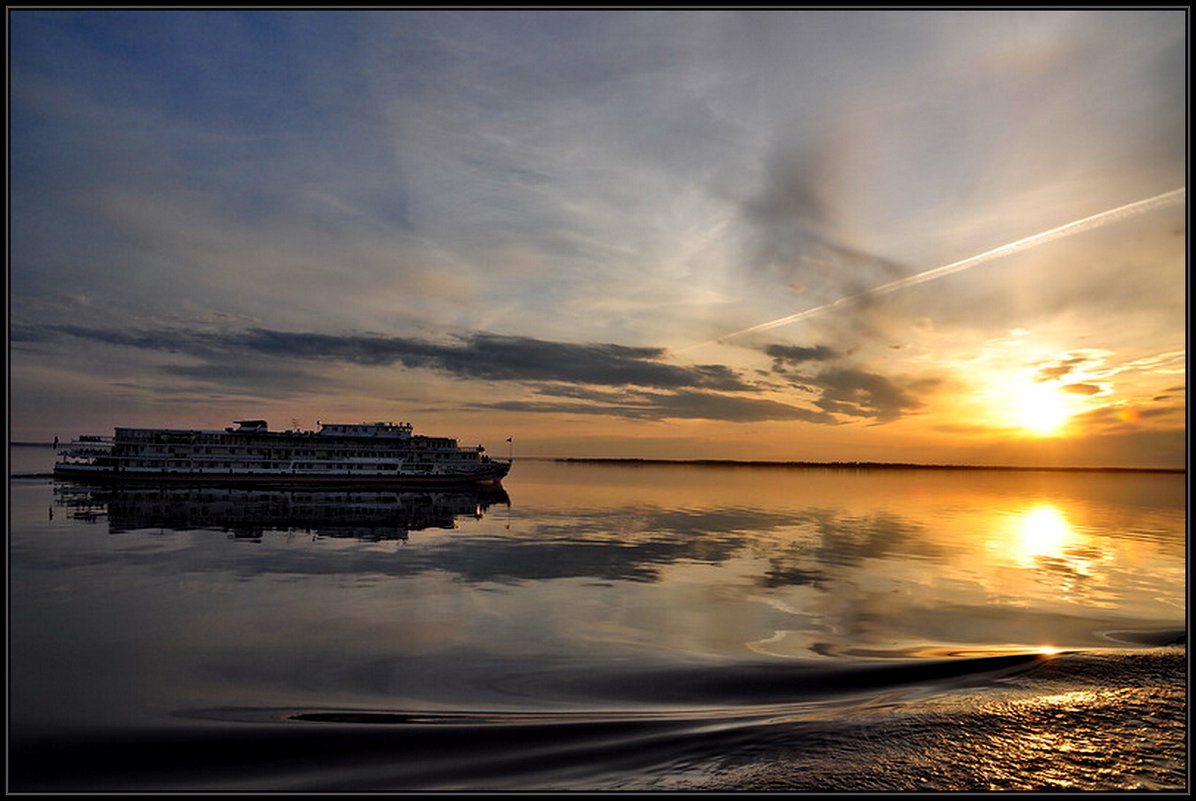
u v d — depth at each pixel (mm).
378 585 37219
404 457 136875
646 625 29219
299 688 21312
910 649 25859
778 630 28500
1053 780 13992
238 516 73688
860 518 80688
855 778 14195
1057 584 38719
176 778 15117
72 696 20297
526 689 21438
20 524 63562
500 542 56188
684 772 14805
